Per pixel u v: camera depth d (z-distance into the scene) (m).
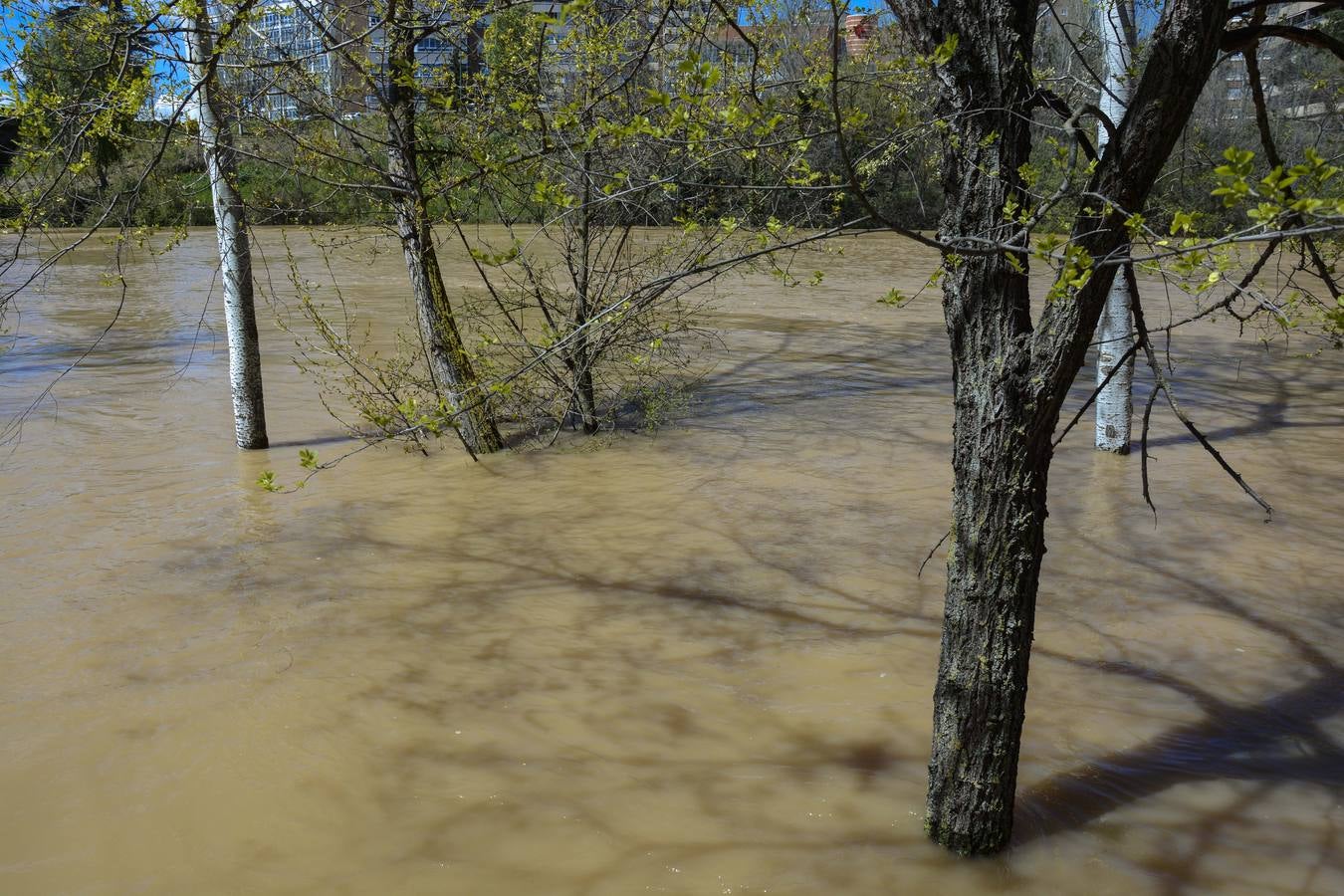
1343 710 4.97
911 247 27.22
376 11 7.04
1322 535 7.18
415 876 3.82
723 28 4.97
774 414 10.52
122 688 5.15
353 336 14.48
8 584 6.37
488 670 5.34
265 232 29.94
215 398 11.14
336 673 5.29
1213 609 6.04
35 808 4.21
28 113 4.38
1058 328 3.37
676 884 3.77
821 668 5.35
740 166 5.14
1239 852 3.96
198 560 6.79
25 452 9.16
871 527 7.36
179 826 4.11
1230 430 9.95
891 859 3.89
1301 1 3.66
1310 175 1.99
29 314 16.75
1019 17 3.38
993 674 3.72
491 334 9.59
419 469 8.79
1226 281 2.57
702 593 6.26
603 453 9.19
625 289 9.23
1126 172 3.21
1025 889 3.75
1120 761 4.56
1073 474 8.66
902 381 11.98
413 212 8.23
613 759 4.56
